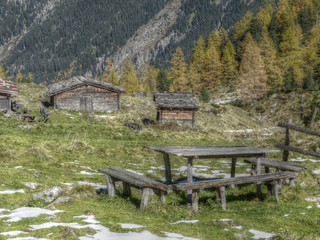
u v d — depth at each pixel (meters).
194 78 107.62
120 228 6.12
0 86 32.22
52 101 45.88
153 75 142.75
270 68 93.31
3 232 5.38
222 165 17.31
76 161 14.59
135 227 6.38
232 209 9.05
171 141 26.66
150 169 14.97
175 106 42.88
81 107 45.19
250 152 10.58
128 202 8.73
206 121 47.56
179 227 6.87
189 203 8.92
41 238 5.08
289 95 81.88
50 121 31.16
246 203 9.94
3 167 11.44
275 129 52.59
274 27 123.50
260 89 88.50
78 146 17.66
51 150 15.67
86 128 27.06
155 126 38.94
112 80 114.88
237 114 55.75
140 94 79.06
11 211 7.12
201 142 28.05
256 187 11.51
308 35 119.88
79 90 45.09
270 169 15.23
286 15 121.81
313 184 12.57
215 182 8.91
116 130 27.95
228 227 7.09
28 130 23.09
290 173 10.66
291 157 18.59
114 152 18.03
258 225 7.41
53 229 5.61
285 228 7.18
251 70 90.62
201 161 18.06
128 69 112.56
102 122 33.97
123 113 45.75
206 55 108.75
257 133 44.88
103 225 6.32
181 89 105.88
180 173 14.59
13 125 24.17
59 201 7.98
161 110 43.31
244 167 16.81
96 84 45.84
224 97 96.50
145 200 8.09
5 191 8.65
